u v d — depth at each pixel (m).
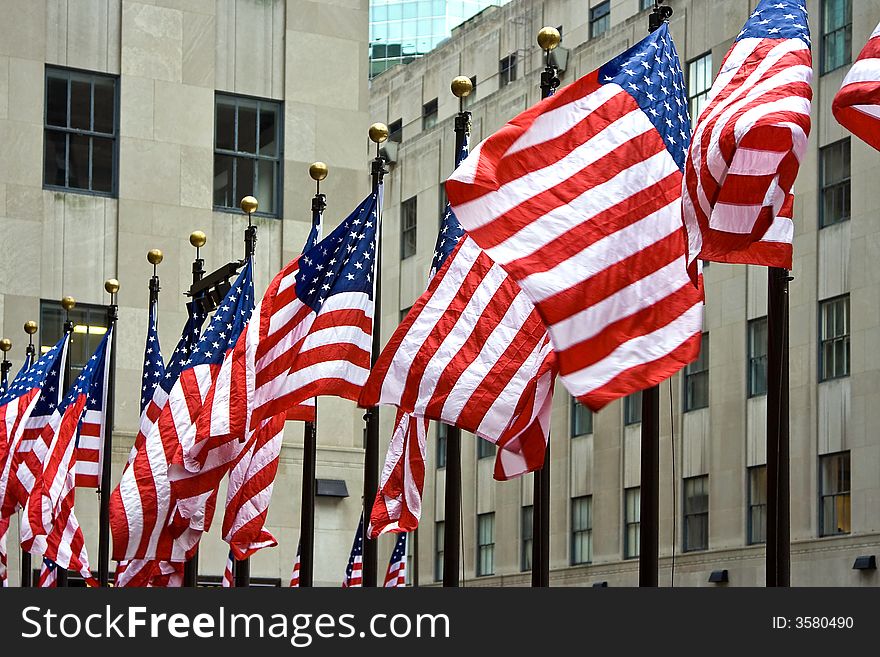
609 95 12.41
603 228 11.97
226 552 28.42
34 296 28.80
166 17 30.28
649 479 12.43
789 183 12.00
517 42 52.09
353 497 29.20
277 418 19.66
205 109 30.27
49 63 29.45
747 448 38.22
